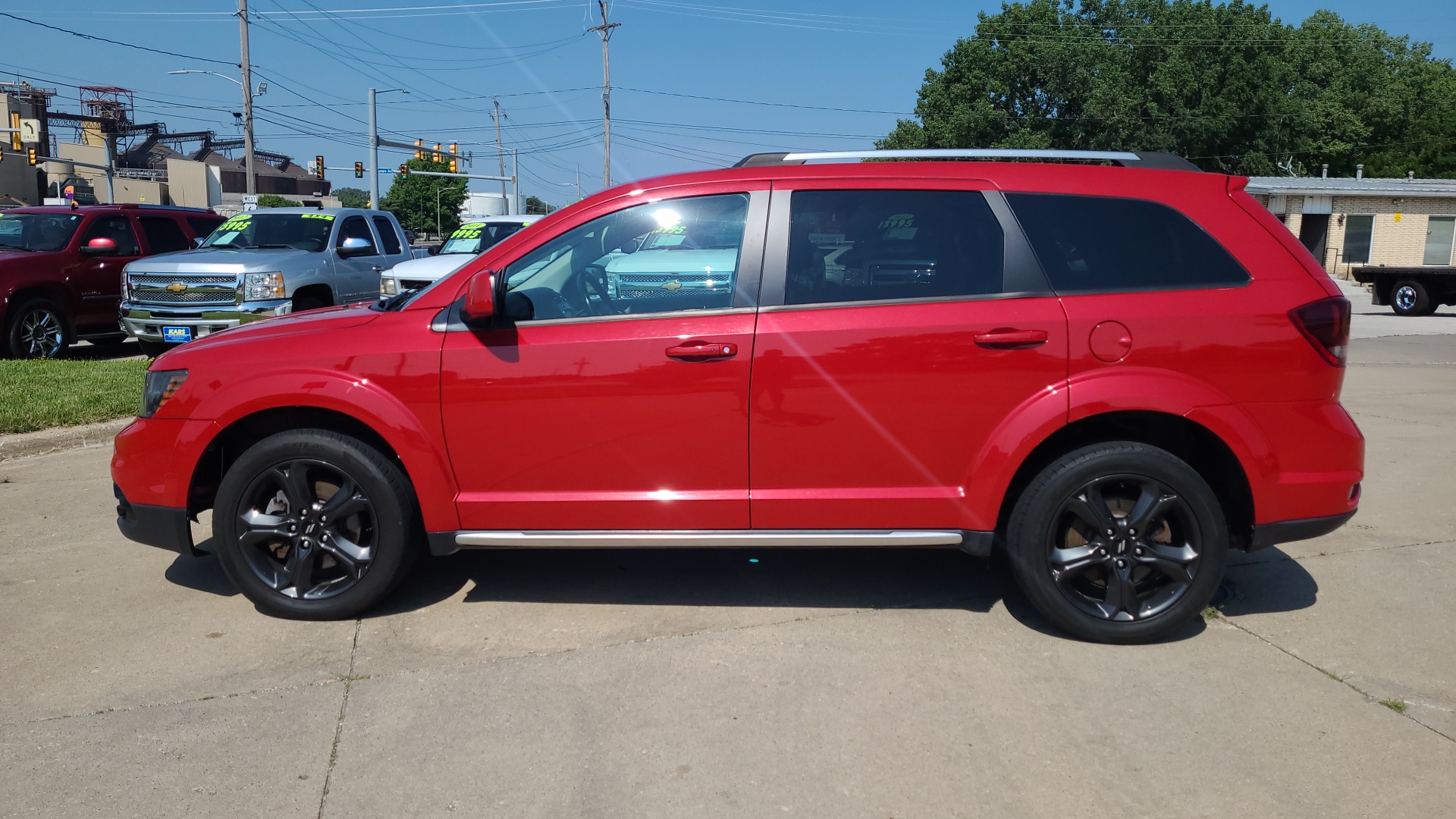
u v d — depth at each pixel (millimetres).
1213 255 3883
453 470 4000
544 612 4250
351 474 4008
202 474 4230
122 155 97562
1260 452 3805
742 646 3895
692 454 3912
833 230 3924
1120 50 53031
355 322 4105
